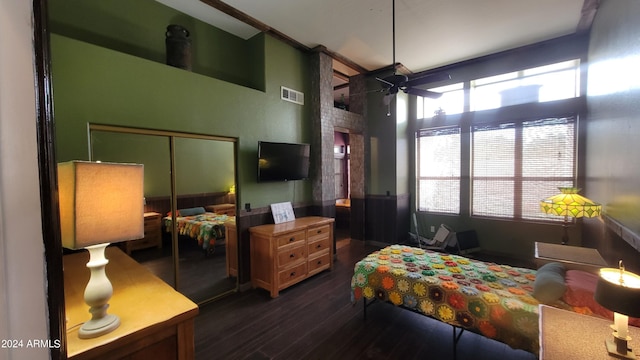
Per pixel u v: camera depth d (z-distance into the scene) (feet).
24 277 1.47
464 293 6.74
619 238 7.54
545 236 13.76
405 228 18.01
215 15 10.96
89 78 7.37
